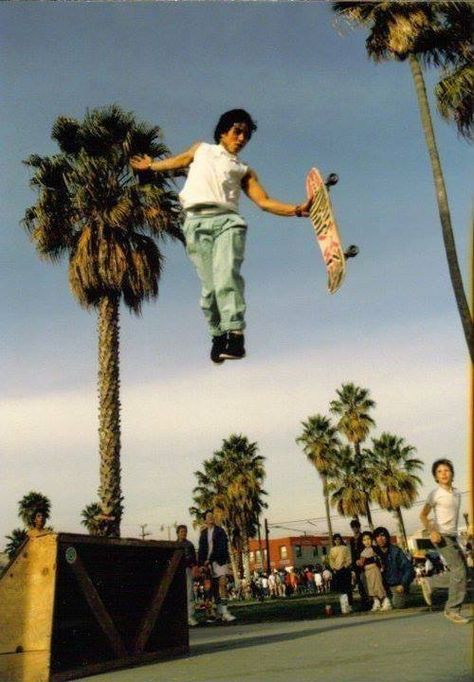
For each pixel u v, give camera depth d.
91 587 4.90
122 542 5.22
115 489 17.38
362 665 3.92
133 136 18.53
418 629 6.11
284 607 16.00
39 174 18.69
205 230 2.99
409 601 11.91
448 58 16.56
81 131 18.62
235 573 54.66
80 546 4.98
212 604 12.05
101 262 18.12
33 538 4.67
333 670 3.80
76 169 18.69
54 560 4.57
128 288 18.84
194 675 4.18
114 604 5.40
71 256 18.97
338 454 49.56
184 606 5.86
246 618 11.77
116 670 4.86
